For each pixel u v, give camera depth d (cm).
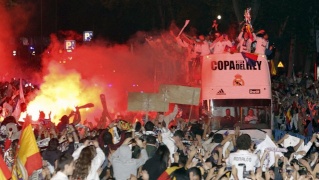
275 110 4781
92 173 1764
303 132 4284
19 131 2484
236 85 3416
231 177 1842
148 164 1861
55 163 1812
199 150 2175
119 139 2305
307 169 1828
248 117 3391
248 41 3675
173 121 3102
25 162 1755
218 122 3384
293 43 6938
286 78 6053
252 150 1977
